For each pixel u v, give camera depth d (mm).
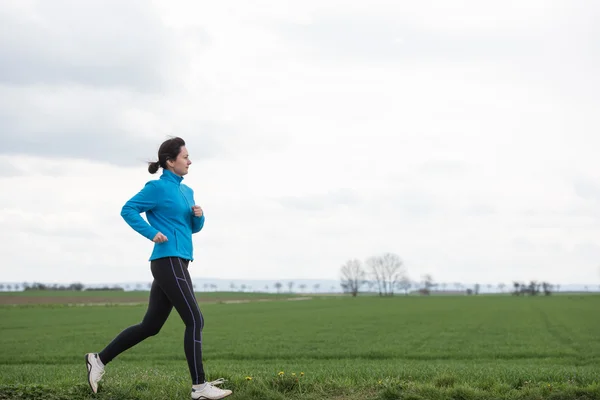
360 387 7836
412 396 7195
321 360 23438
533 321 52906
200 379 7000
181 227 7242
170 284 7039
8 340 34656
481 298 146250
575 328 44125
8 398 6977
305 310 79500
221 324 50625
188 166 7504
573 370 12055
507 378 9156
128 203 7055
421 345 31016
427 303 107500
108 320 55281
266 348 29312
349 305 98875
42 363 23438
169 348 29359
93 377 7230
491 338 35594
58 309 78438
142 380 8539
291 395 7555
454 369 12641
